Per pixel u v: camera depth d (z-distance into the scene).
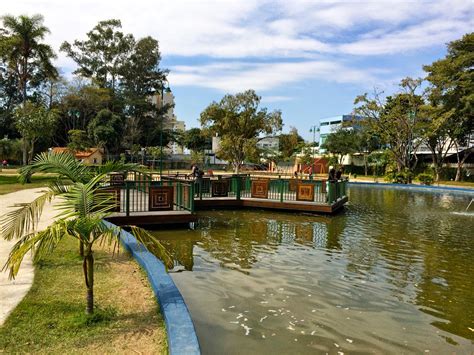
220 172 46.16
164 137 63.06
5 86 50.12
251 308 5.54
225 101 41.16
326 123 80.25
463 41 36.47
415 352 4.45
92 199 4.20
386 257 8.74
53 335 3.71
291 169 55.47
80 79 53.97
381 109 38.88
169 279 5.27
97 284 5.21
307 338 4.67
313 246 9.60
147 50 58.03
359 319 5.30
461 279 7.23
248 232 11.09
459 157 45.69
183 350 3.37
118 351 3.47
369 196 24.62
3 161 42.53
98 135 50.44
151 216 10.77
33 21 34.59
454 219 15.04
